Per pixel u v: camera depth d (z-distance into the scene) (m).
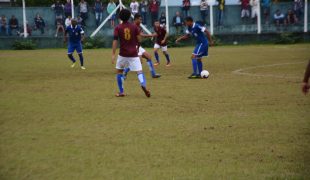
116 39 22.53
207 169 12.29
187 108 20.02
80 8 65.00
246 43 65.38
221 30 66.56
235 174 11.92
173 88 25.73
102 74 33.25
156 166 12.56
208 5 65.88
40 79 30.64
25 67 38.66
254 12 66.19
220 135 15.53
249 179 11.58
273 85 26.20
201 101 21.59
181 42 64.31
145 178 11.70
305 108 19.70
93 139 15.18
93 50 60.09
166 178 11.69
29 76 32.34
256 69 34.47
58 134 15.84
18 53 55.19
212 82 27.89
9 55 51.97
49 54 53.22
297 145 14.30
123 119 18.03
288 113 18.75
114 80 29.73
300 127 16.48
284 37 64.12
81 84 27.98
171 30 65.69
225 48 58.16
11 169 12.40
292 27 66.31
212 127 16.59
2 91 25.39
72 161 13.01
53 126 17.00
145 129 16.44
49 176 11.89
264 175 11.82
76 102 21.75
